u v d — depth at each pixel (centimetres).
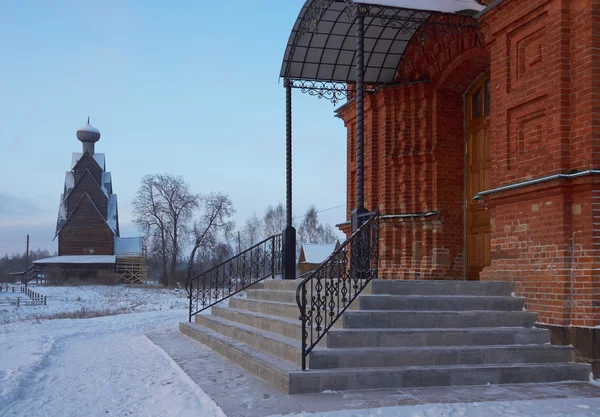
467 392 620
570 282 713
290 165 1188
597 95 700
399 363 660
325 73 1202
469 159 1160
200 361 848
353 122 1415
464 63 1076
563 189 717
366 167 1286
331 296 680
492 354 689
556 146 732
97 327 1494
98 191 5747
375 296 727
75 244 5612
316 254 4675
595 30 704
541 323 742
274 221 7538
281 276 1173
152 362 875
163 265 5903
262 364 699
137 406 621
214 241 6003
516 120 815
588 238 696
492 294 786
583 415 523
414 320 714
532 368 675
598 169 693
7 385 727
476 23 957
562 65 730
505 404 565
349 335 670
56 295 3803
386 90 1224
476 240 1131
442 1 922
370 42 1141
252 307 1023
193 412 568
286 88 1194
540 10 765
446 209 1155
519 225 795
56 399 673
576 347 697
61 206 6081
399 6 883
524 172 792
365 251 771
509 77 829
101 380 770
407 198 1200
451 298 753
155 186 5903
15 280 7262
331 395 603
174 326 1416
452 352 677
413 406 553
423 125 1177
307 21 1063
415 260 1173
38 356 973
